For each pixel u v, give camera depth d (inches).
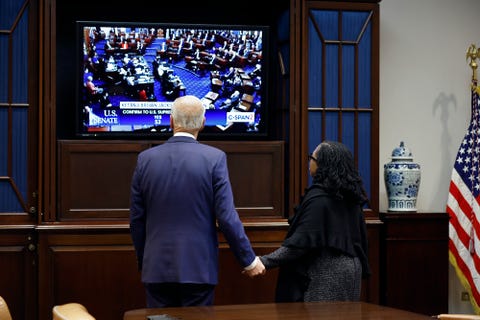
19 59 184.1
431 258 202.1
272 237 192.4
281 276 138.0
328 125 198.4
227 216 130.0
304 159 195.6
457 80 228.8
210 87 199.8
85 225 183.3
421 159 226.1
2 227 181.3
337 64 199.2
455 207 217.2
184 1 209.5
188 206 130.8
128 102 196.2
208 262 131.3
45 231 181.3
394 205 206.2
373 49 201.2
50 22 183.2
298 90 195.8
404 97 225.1
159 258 130.1
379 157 212.8
